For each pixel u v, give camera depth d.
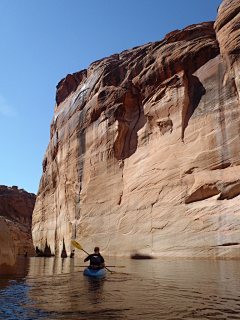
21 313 4.26
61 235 29.34
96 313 4.20
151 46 23.88
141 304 4.71
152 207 18.80
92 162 25.62
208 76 18.56
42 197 37.84
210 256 14.41
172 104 19.83
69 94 35.03
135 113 23.70
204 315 3.97
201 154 17.12
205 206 15.77
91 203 24.48
